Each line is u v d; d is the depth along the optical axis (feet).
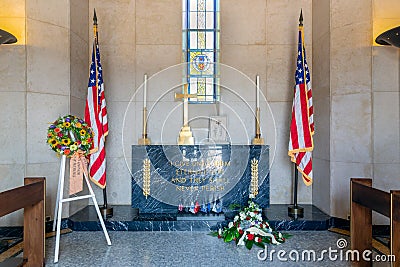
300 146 16.51
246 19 20.13
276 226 16.20
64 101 16.76
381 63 15.87
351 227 11.91
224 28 20.08
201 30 20.33
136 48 20.04
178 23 20.10
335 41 16.90
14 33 15.48
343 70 16.66
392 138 15.84
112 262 12.20
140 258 12.59
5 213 9.46
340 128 16.70
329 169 17.07
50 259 12.50
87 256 12.80
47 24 16.26
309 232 15.90
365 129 16.06
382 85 15.88
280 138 19.99
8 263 11.39
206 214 16.56
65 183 16.69
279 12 20.11
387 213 9.53
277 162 20.01
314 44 19.42
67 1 17.01
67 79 16.89
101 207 18.58
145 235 15.44
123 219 16.40
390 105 15.85
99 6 19.98
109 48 19.98
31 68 15.69
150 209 16.83
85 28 19.15
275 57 20.06
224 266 11.82
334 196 16.80
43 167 16.01
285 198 20.01
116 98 19.97
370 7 15.94
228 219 16.29
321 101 18.19
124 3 20.06
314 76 19.31
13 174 15.39
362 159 16.10
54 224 15.67
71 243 14.32
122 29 20.03
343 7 16.71
